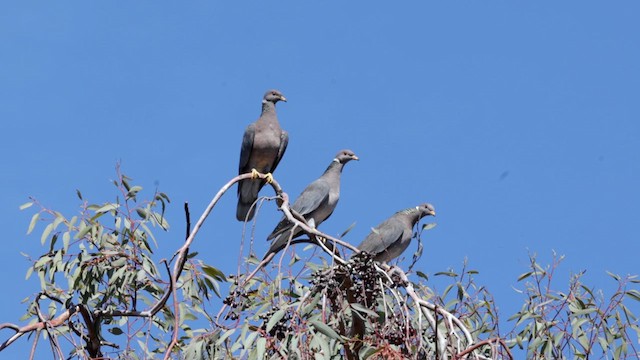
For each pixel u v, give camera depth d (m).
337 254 12.94
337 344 10.96
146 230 12.51
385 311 10.30
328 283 10.66
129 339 11.50
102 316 12.41
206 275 12.39
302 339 10.29
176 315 10.69
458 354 9.65
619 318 11.80
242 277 11.65
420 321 10.27
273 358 10.36
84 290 12.36
